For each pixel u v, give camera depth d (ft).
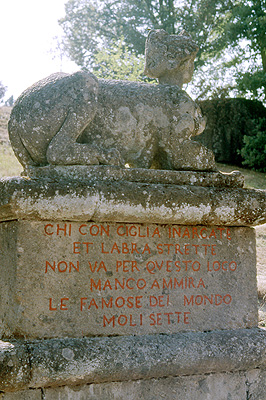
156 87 14.02
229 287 13.67
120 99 13.55
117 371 11.75
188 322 13.10
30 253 11.84
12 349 11.10
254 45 57.62
